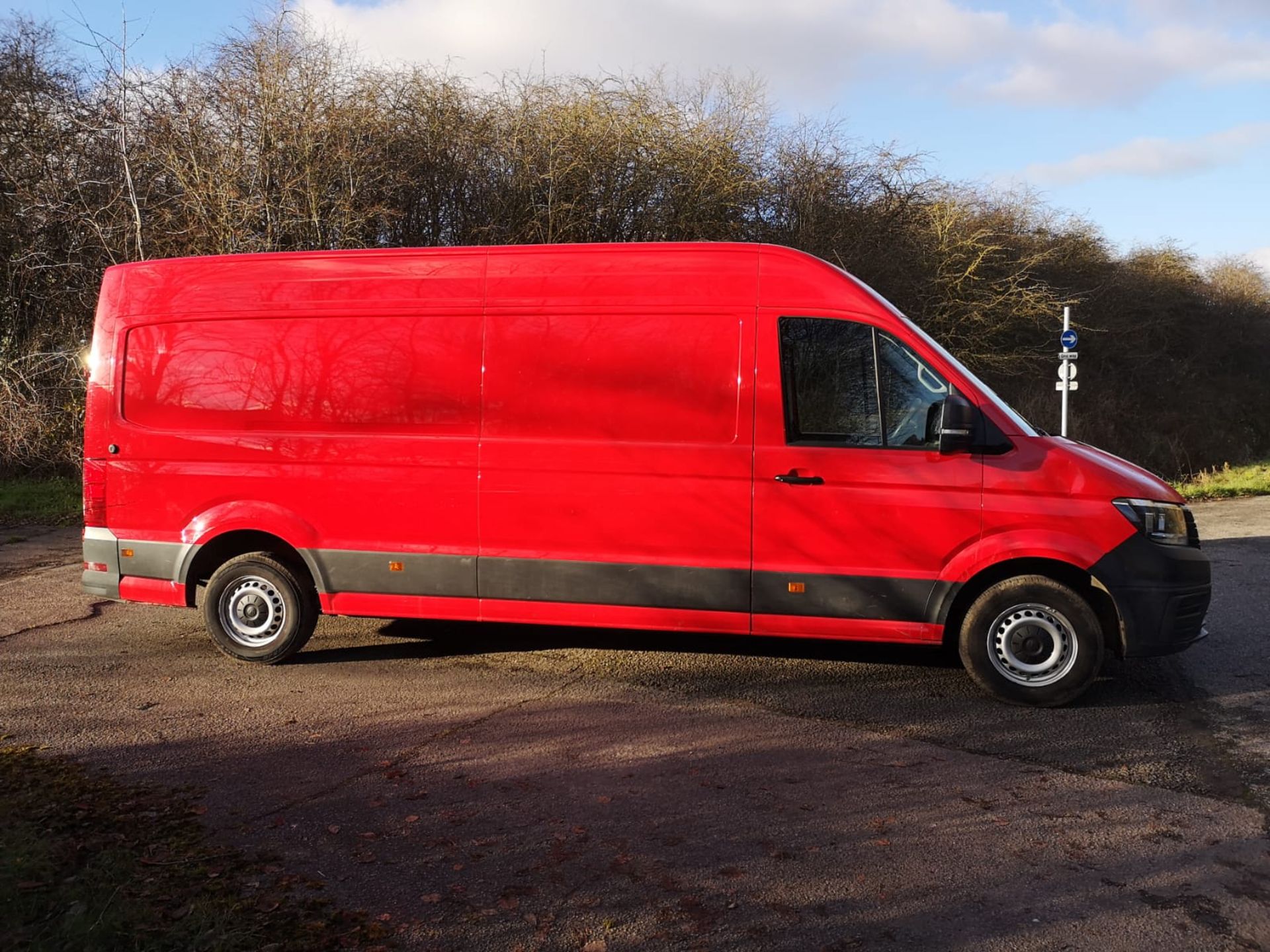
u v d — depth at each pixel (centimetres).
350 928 284
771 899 305
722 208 1798
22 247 1521
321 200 1454
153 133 1484
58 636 639
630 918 293
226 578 574
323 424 560
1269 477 1756
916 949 279
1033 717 482
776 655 592
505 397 538
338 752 432
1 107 1532
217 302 574
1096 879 319
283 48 1455
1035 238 2602
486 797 383
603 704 501
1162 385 2884
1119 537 480
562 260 537
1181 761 423
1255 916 296
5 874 300
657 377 521
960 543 494
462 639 633
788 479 506
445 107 1670
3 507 1229
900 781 400
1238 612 696
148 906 290
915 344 502
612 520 527
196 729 462
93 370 589
